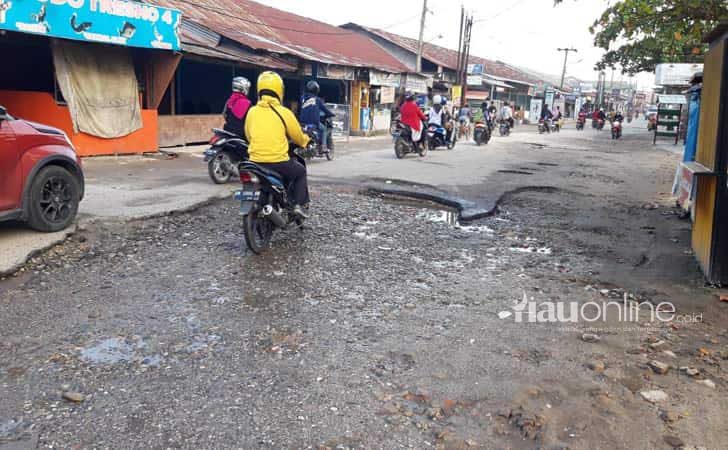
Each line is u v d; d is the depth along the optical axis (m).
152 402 3.11
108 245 5.89
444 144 18.22
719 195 5.12
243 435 2.83
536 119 52.19
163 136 14.74
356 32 38.03
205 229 6.69
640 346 3.99
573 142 26.28
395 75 28.08
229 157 9.33
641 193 11.05
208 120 16.45
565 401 3.24
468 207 8.62
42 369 3.42
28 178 5.51
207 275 5.16
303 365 3.56
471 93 41.53
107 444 2.73
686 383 3.48
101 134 12.52
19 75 14.02
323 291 4.88
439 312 4.52
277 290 4.86
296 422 2.95
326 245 6.33
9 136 5.33
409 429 2.93
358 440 2.82
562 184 11.70
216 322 4.16
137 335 3.91
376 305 4.62
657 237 7.27
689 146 8.98
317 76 21.66
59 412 2.99
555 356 3.80
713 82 5.44
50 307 4.32
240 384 3.31
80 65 11.95
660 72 18.03
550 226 7.84
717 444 2.88
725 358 3.83
